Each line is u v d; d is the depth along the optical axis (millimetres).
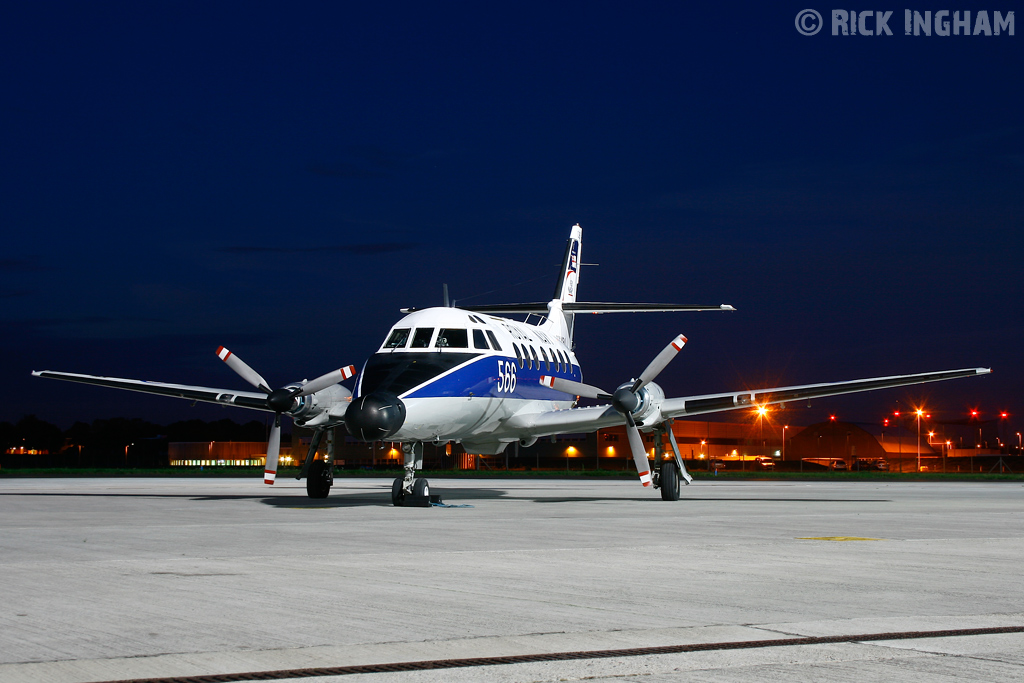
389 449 83188
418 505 19875
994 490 33938
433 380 18938
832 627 6512
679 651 5793
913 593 7973
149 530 13766
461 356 19750
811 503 22953
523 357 22359
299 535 13023
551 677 5207
